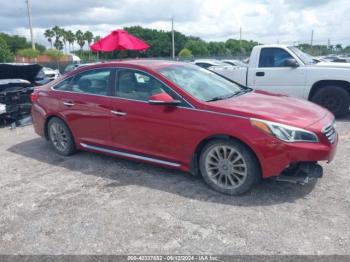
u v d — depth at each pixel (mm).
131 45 11250
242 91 4711
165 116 4020
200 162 3941
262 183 4047
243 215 3375
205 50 81688
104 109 4590
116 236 3119
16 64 7691
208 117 3742
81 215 3523
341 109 7273
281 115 3611
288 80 7578
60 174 4680
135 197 3871
